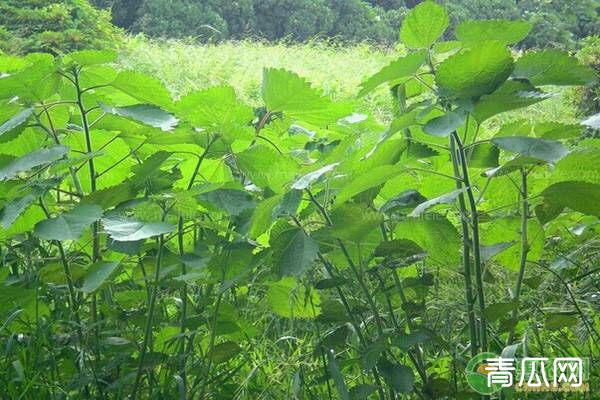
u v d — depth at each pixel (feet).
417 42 7.71
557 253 10.82
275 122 9.73
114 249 8.05
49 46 46.85
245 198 8.28
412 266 9.30
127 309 9.29
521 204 8.77
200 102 8.39
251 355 10.25
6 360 8.67
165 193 8.32
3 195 8.42
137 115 8.34
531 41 76.18
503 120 35.37
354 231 7.67
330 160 7.86
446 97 7.36
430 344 10.33
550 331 9.64
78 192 8.87
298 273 7.45
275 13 94.38
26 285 9.12
